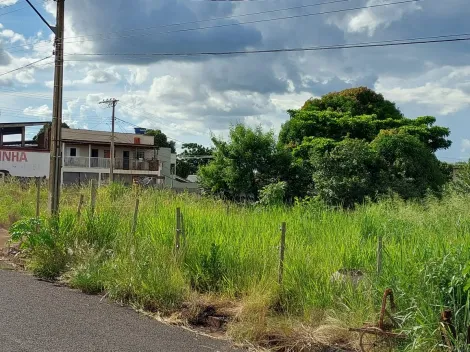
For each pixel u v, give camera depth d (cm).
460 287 554
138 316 749
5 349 570
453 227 1068
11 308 747
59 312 742
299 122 3238
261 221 1130
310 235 986
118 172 5116
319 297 686
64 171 4850
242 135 2756
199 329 704
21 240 1154
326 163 2378
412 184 2420
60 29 1355
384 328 583
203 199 1602
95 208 1278
